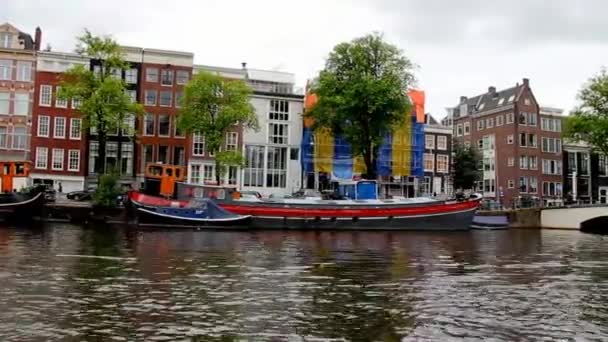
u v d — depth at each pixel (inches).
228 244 1005.8
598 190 2984.7
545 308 462.3
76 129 2113.7
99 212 1558.8
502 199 2792.8
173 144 2206.0
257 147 2315.5
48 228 1304.1
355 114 1843.0
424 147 2546.8
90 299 464.8
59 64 2102.6
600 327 399.2
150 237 1118.4
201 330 372.8
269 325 389.7
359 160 2365.9
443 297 505.0
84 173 2107.5
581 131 2151.8
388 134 2038.6
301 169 2361.0
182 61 2236.7
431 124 2677.2
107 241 1001.5
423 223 1551.4
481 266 752.3
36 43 2209.6
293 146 2362.2
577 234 1665.8
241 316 414.9
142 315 411.2
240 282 568.1
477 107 3159.5
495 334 376.8
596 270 722.2
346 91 1804.9
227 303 460.4
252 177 2300.7
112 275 596.1
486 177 2989.7
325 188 2362.2
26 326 372.5
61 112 2098.9
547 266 764.0
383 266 729.6
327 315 423.2
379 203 1518.2
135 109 1679.4
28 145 2057.1
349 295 507.8
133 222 1520.7
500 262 807.1
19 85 2065.7
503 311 447.8
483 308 458.6
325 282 580.4
